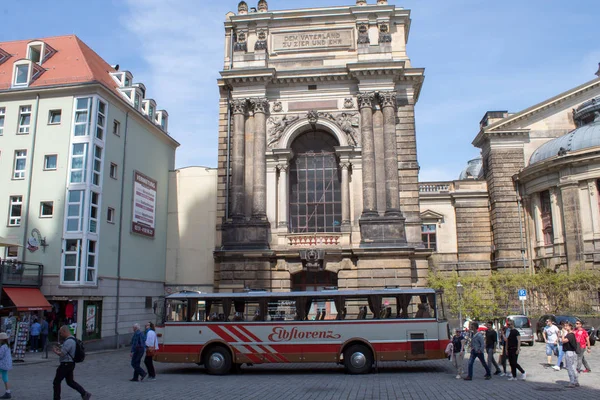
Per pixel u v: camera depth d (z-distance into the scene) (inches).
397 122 1566.2
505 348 864.9
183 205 1721.2
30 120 1432.1
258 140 1560.0
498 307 1678.2
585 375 866.8
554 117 2158.0
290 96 1603.1
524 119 2158.0
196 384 804.6
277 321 957.8
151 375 873.5
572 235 1825.8
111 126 1470.2
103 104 1443.2
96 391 732.7
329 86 1593.3
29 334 1230.9
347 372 956.0
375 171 1523.1
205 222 1695.4
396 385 772.0
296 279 1529.3
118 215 1469.0
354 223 1515.7
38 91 1425.9
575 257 1808.6
